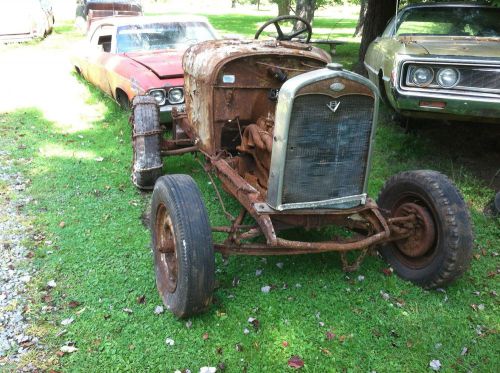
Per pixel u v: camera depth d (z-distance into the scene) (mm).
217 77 3879
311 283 3609
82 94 8664
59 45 14375
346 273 3742
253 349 2945
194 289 2941
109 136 6746
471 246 3336
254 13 33281
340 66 3059
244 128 4059
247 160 3887
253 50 3930
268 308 3297
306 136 3123
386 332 3139
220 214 4613
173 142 5078
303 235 4188
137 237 4199
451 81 4773
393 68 5078
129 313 3244
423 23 6559
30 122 7215
